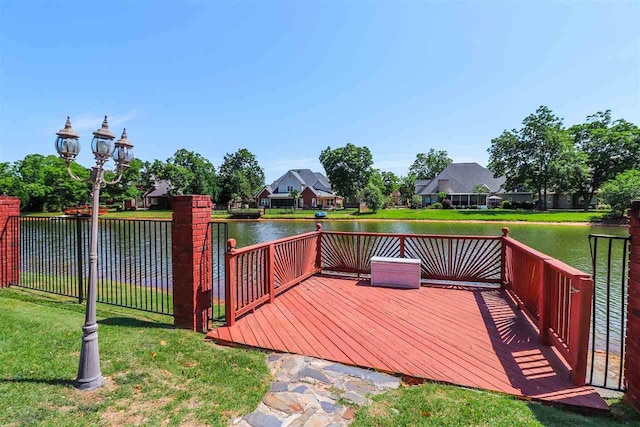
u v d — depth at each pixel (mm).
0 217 5496
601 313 5758
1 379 2393
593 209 34250
